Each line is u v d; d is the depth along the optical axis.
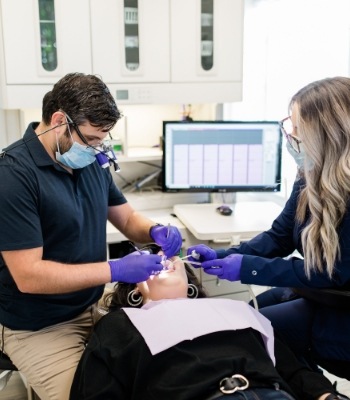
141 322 1.37
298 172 1.71
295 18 2.59
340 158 1.45
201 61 2.44
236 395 1.19
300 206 1.68
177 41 2.36
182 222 2.40
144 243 1.89
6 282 1.56
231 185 2.51
